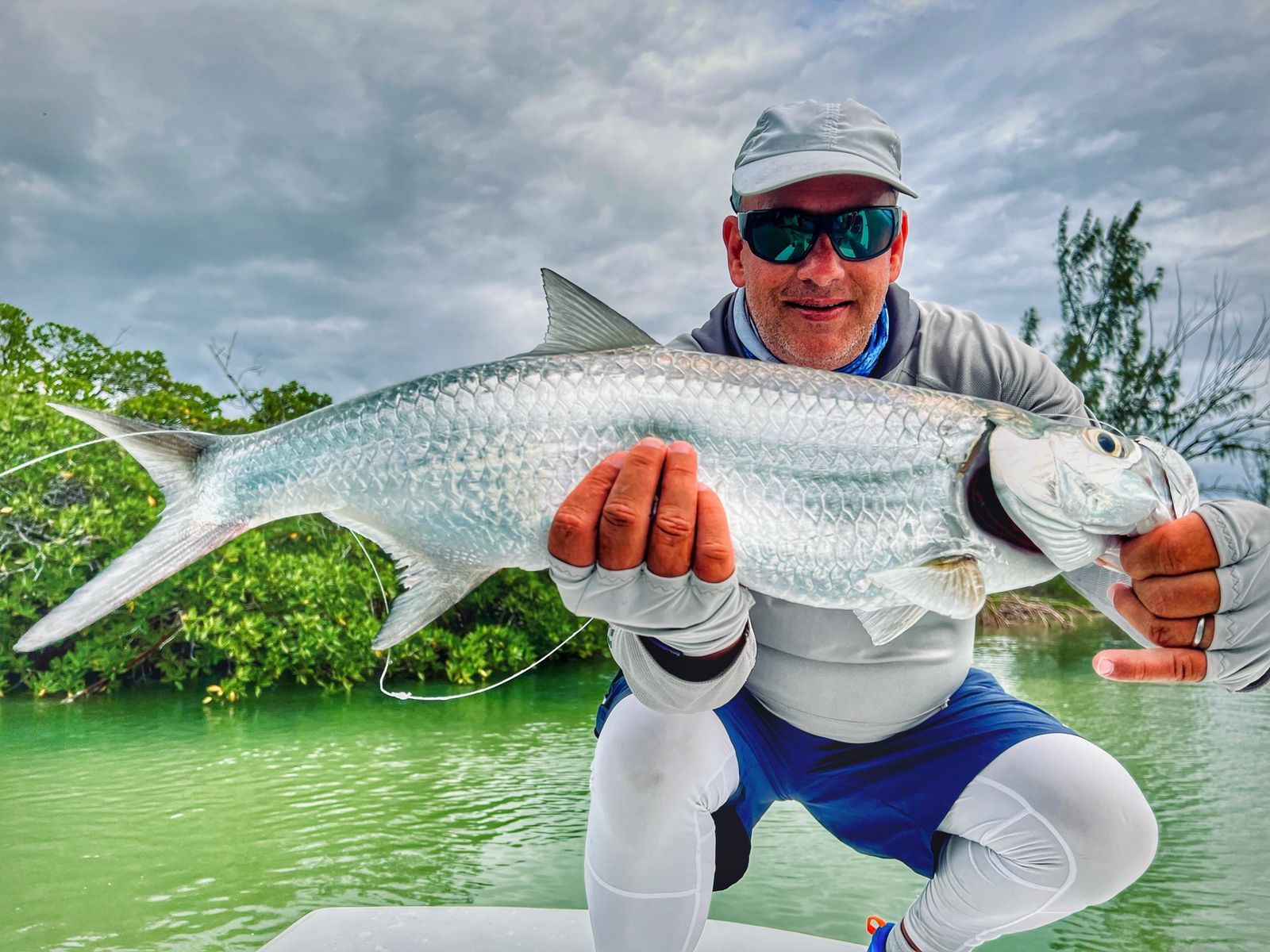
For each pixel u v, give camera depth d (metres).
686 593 0.64
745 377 0.71
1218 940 1.54
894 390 0.73
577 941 0.99
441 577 0.72
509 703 3.48
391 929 1.02
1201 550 0.60
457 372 0.70
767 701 0.87
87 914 1.58
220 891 1.68
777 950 0.97
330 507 0.72
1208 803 2.30
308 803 2.20
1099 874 0.74
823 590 0.71
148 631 3.56
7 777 2.42
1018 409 0.74
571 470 0.69
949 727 0.83
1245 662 0.62
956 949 0.85
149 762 2.56
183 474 0.73
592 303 0.72
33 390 4.73
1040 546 0.71
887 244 0.79
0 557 3.42
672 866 0.80
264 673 3.61
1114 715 3.33
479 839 1.96
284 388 5.47
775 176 0.78
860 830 0.88
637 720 0.81
